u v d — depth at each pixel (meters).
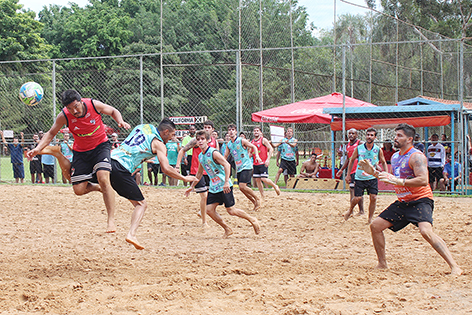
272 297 4.25
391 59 23.20
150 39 36.59
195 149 10.12
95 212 9.77
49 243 7.00
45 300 4.27
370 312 3.83
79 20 40.81
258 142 11.45
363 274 5.04
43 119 23.70
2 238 7.34
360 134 18.47
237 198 11.58
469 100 21.42
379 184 12.48
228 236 7.41
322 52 22.56
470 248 6.32
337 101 15.49
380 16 22.88
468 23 36.06
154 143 5.41
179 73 30.45
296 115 14.41
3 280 5.00
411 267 5.36
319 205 10.41
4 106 22.38
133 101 30.39
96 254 6.30
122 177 5.34
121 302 4.22
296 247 6.61
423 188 5.10
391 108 12.55
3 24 37.34
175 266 5.60
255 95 21.03
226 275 5.12
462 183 11.65
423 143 12.78
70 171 5.73
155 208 10.27
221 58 29.12
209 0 29.70
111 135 14.50
